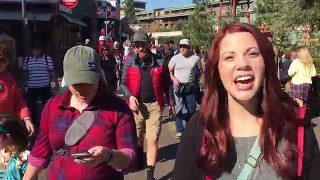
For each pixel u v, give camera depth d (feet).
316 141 6.96
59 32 82.43
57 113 9.69
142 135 20.95
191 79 29.37
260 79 6.87
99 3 122.21
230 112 7.10
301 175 6.66
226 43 6.93
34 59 31.65
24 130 11.71
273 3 61.31
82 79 9.21
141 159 20.75
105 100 9.75
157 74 20.61
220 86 7.18
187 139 7.29
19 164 11.36
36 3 72.90
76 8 96.68
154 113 20.80
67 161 9.43
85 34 114.11
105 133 9.52
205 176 6.97
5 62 15.20
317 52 53.98
